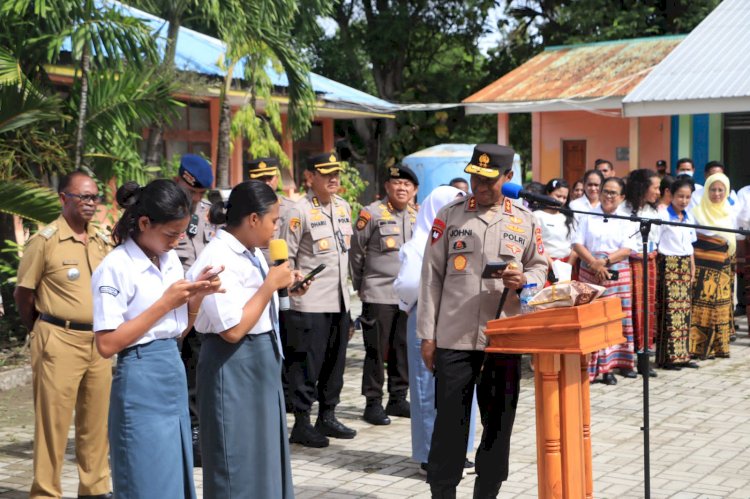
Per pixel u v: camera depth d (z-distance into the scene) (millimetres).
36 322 5812
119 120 9055
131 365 4367
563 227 9445
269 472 4715
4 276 9789
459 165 14656
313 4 14930
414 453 6422
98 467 5895
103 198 9266
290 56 12102
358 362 10328
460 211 5375
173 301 4215
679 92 15062
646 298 5324
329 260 7219
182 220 4379
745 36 17031
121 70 9031
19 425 7699
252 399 4676
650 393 8922
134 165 9562
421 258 6352
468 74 26531
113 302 4293
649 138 18453
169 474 4402
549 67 20047
